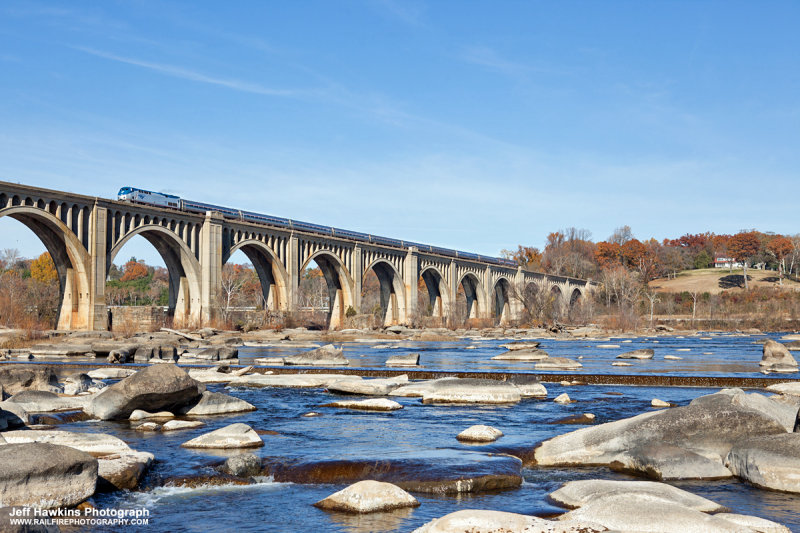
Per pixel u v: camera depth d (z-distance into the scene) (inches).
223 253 3058.6
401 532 382.6
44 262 5644.7
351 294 3843.5
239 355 1846.7
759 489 477.7
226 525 401.1
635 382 1157.1
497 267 5423.2
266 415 807.7
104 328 2496.3
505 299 5728.3
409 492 466.6
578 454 556.4
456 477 476.1
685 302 5930.1
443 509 426.9
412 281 4338.1
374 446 612.7
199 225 2947.8
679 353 2012.8
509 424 735.7
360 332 3201.3
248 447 606.2
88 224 2482.8
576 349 2260.1
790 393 933.8
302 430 701.9
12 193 2218.3
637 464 528.7
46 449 438.6
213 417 786.8
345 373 1282.0
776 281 7342.5
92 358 1651.1
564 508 423.8
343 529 389.7
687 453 519.2
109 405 755.4
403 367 1425.9
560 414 805.9
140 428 704.4
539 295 4776.1
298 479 506.0
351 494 436.1
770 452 491.5
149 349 1530.5
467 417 787.4
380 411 837.2
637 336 3415.4
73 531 390.9
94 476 450.0
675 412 568.4
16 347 1918.1
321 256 3794.3
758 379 1103.6
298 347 2249.0
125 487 476.4
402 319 4308.6
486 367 1440.7
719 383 1122.7
